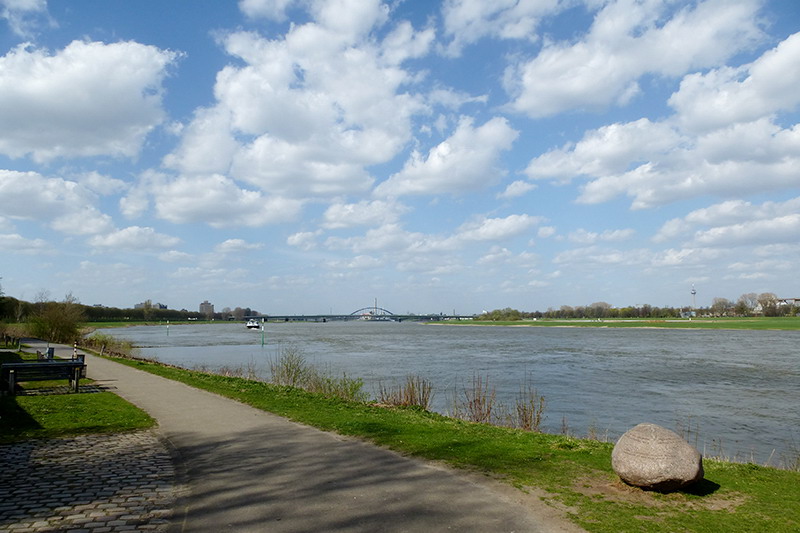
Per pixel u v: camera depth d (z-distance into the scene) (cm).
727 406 2469
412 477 818
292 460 914
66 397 1594
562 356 5319
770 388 3061
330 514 664
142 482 793
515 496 736
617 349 6388
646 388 3038
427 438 1086
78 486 774
